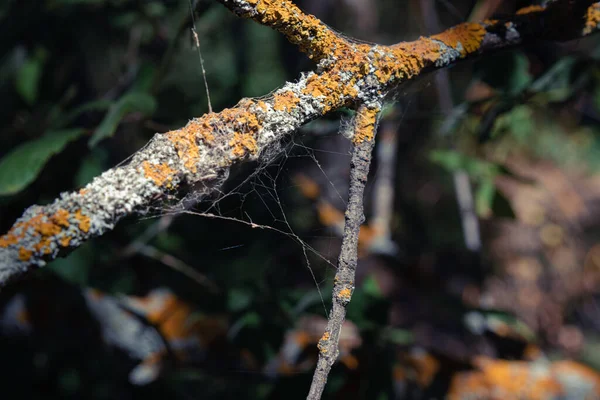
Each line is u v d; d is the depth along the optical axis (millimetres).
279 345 648
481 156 1068
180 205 571
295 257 865
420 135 1264
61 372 864
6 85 950
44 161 586
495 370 763
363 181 488
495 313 740
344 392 635
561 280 1730
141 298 784
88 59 946
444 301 793
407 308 1063
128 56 935
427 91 1072
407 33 1347
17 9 823
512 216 809
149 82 677
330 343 471
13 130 769
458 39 520
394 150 988
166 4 862
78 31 876
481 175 810
